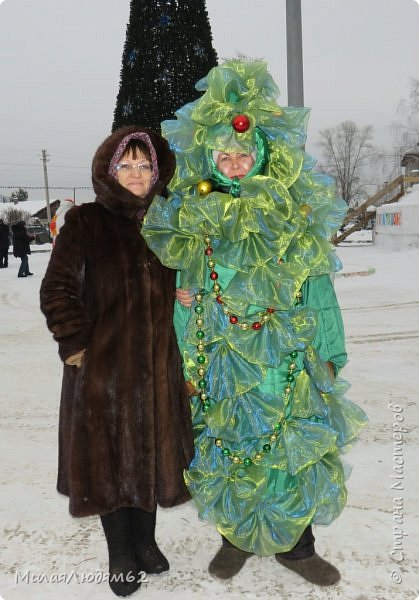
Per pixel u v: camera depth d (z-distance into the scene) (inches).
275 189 88.4
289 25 235.6
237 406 93.0
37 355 254.2
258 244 89.9
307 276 92.8
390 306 347.6
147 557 96.5
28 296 463.5
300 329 90.6
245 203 89.0
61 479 92.7
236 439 91.4
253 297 88.4
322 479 93.7
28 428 163.6
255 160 94.5
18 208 2716.5
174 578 97.0
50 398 191.0
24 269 637.9
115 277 87.5
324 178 97.8
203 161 95.7
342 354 96.7
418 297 379.9
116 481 88.9
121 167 89.6
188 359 94.1
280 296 88.8
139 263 88.7
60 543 107.4
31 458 143.3
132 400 88.0
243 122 88.9
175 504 91.6
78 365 88.7
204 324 92.4
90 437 87.7
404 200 924.6
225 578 96.0
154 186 89.4
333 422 97.0
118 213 89.2
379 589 93.4
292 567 96.6
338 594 92.3
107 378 87.4
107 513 88.9
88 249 87.3
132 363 88.0
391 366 214.7
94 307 88.0
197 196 93.7
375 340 258.1
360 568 98.4
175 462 90.8
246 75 92.7
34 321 342.6
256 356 89.3
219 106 90.6
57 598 92.4
